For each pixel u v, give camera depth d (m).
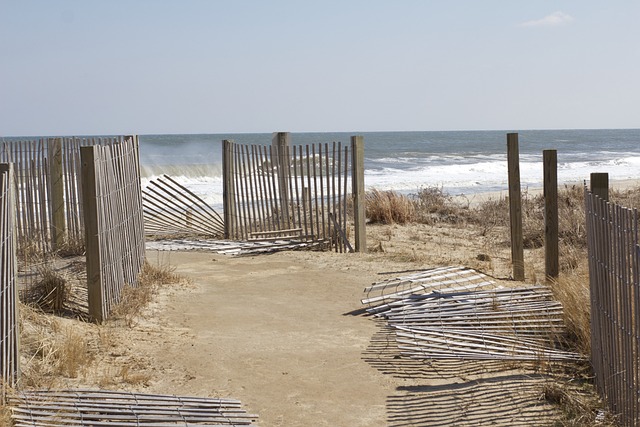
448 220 17.12
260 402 5.48
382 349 6.82
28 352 5.93
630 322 4.59
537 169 44.31
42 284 7.58
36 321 6.65
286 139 13.32
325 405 5.44
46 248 10.80
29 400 4.90
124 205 8.75
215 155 47.88
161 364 6.24
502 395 5.53
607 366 5.21
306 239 12.72
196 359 6.42
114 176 8.19
